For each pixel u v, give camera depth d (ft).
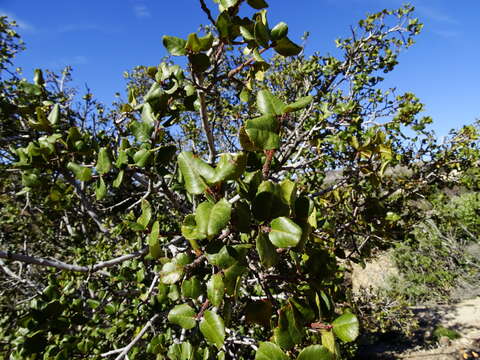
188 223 4.13
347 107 11.10
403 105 13.35
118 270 10.17
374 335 32.14
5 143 10.37
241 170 3.69
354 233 10.43
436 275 38.06
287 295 6.59
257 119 3.75
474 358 26.43
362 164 8.34
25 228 17.72
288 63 20.01
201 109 6.52
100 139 9.04
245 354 11.55
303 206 4.03
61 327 5.81
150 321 7.50
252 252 5.66
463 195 40.78
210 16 5.16
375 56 16.03
